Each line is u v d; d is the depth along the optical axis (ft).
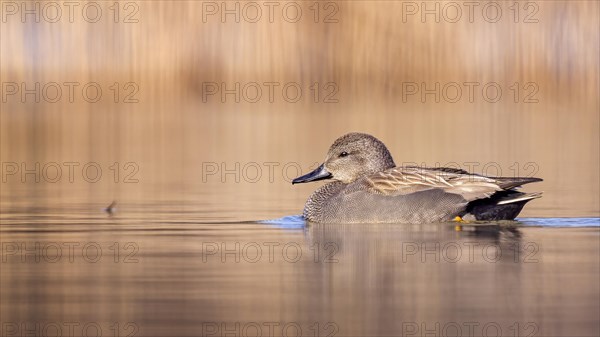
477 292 28.89
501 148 75.20
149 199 52.85
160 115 91.86
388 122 89.20
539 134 84.84
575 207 47.55
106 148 78.95
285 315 26.37
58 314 26.68
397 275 31.30
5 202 51.62
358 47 90.48
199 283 30.50
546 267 32.35
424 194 41.68
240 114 92.17
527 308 26.94
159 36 90.38
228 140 82.02
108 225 43.01
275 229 41.34
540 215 44.62
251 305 27.55
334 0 89.92
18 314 26.71
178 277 31.40
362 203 42.32
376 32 90.38
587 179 59.52
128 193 55.67
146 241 38.50
